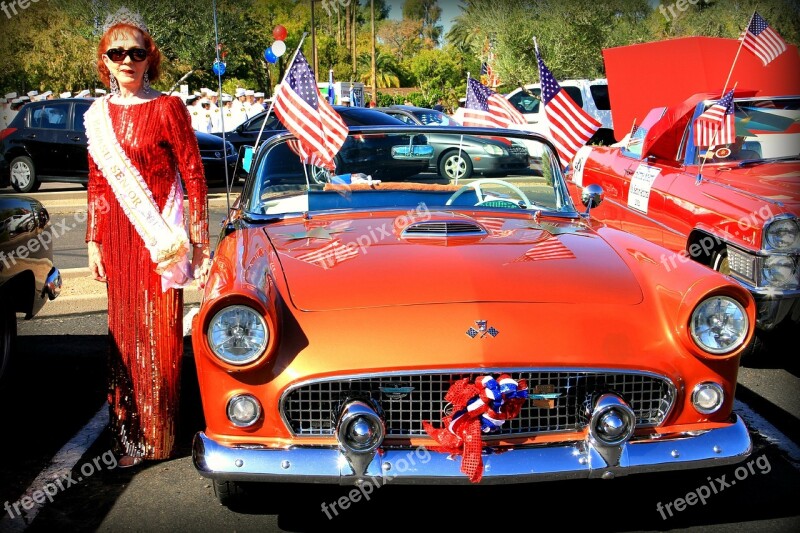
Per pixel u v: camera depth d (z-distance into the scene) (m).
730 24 19.72
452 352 2.54
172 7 20.19
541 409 2.66
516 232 3.44
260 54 25.77
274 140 4.03
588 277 2.93
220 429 2.61
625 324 2.71
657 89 7.20
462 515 2.91
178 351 3.20
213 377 2.59
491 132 4.00
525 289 2.81
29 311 4.27
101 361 4.69
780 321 4.29
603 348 2.62
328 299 2.75
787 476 3.21
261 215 3.76
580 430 2.65
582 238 3.41
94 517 2.90
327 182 3.94
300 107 3.74
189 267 3.15
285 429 2.58
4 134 11.82
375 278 2.86
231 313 2.53
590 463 2.57
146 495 3.07
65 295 5.91
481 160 4.00
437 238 3.29
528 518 2.89
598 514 2.91
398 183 3.97
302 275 2.91
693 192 5.11
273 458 2.54
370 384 2.58
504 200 3.99
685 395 2.69
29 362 4.67
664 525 2.84
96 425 3.76
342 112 11.24
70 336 5.20
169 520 2.88
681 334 2.66
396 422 2.61
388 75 56.88
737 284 2.68
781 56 6.77
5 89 23.11
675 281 2.84
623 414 2.55
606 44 23.20
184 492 3.10
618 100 7.38
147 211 3.02
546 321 2.66
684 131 5.64
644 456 2.60
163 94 3.12
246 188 4.02
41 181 11.81
